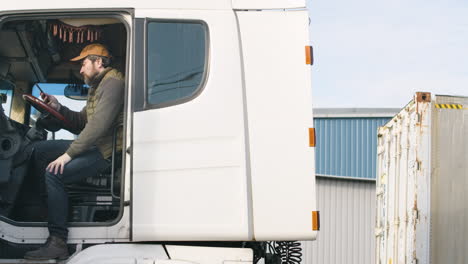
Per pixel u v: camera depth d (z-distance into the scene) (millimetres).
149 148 3111
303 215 3109
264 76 3195
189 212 3082
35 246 3250
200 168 3105
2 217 3201
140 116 3131
